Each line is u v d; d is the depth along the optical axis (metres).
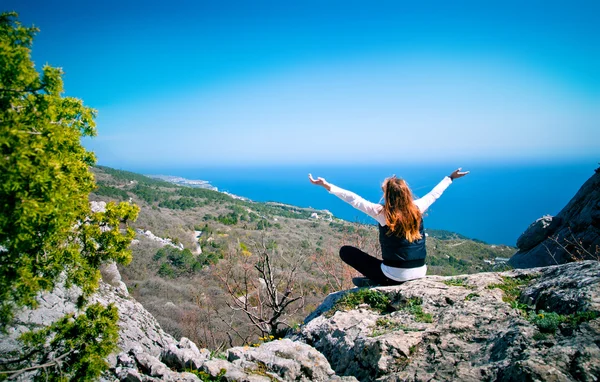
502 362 2.96
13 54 2.88
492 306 4.12
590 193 12.92
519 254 14.66
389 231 4.58
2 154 2.62
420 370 3.28
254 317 8.92
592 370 2.48
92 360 3.72
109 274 10.95
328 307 5.59
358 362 3.85
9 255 3.27
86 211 4.21
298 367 3.69
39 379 3.70
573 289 3.73
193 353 4.00
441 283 4.96
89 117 4.06
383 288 5.09
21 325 5.53
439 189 4.77
